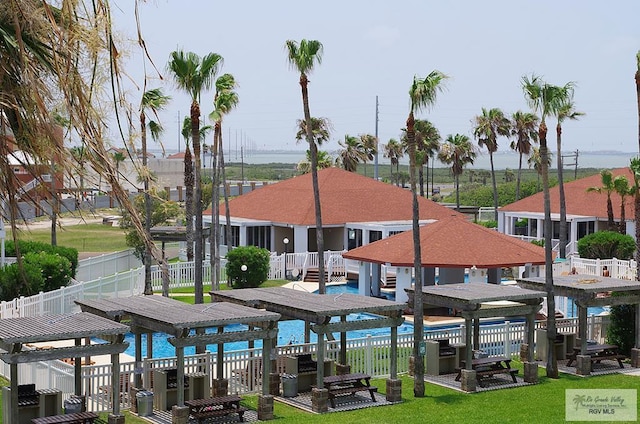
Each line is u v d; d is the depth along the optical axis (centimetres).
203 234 5034
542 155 2698
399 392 2338
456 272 4225
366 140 8781
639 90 3647
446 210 5897
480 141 8344
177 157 11050
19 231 458
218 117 3259
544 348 2922
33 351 1755
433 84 2359
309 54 3334
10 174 454
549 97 2638
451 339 2834
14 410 1741
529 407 2292
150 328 2084
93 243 6769
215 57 3098
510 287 2734
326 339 2994
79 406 1975
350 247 5400
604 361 2936
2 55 450
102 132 468
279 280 4791
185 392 2197
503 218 6712
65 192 471
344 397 2375
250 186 10438
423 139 8269
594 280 2850
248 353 2406
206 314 2080
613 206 6119
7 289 2986
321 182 5797
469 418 2158
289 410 2223
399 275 4094
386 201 5703
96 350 1839
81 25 462
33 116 454
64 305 3147
